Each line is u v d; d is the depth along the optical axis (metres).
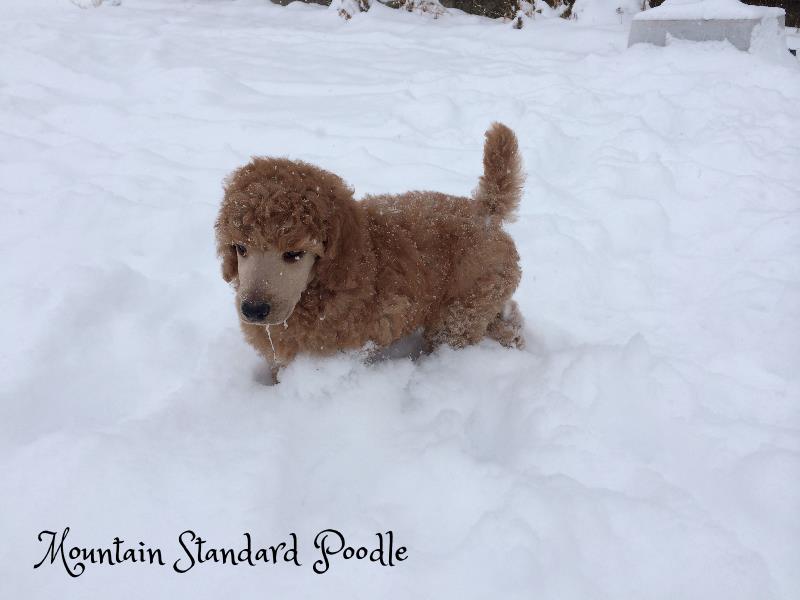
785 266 0.98
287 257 0.58
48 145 1.33
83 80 1.75
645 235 1.12
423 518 0.55
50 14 2.82
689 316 0.90
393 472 0.60
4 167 1.20
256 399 0.69
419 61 2.17
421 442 0.64
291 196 0.57
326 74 1.96
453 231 0.76
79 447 0.57
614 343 0.85
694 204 1.20
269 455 0.59
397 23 2.88
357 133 1.46
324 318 0.65
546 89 1.75
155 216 1.02
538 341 0.88
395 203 0.77
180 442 0.60
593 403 0.69
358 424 0.66
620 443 0.64
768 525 0.54
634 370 0.73
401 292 0.69
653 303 0.95
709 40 2.05
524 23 2.74
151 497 0.54
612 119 1.58
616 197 1.20
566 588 0.48
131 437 0.59
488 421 0.71
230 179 0.62
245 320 0.60
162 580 0.48
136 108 1.58
